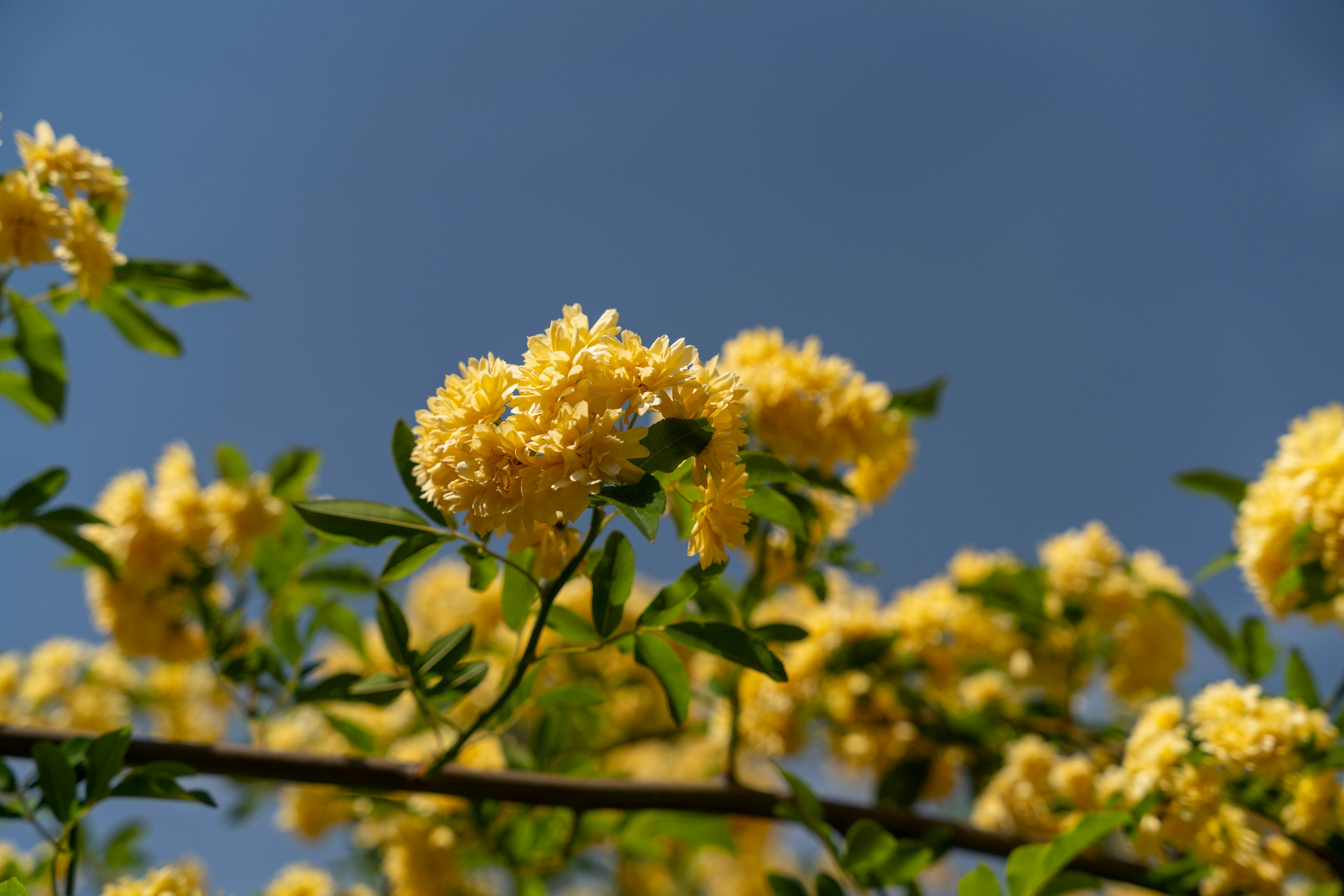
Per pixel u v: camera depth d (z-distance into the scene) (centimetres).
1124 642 100
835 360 88
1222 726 85
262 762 83
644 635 78
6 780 81
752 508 81
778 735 95
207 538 95
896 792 94
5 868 80
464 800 92
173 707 113
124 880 80
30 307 85
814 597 91
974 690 108
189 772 79
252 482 97
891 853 82
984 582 100
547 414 74
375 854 114
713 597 85
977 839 88
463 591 127
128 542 95
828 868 135
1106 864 87
